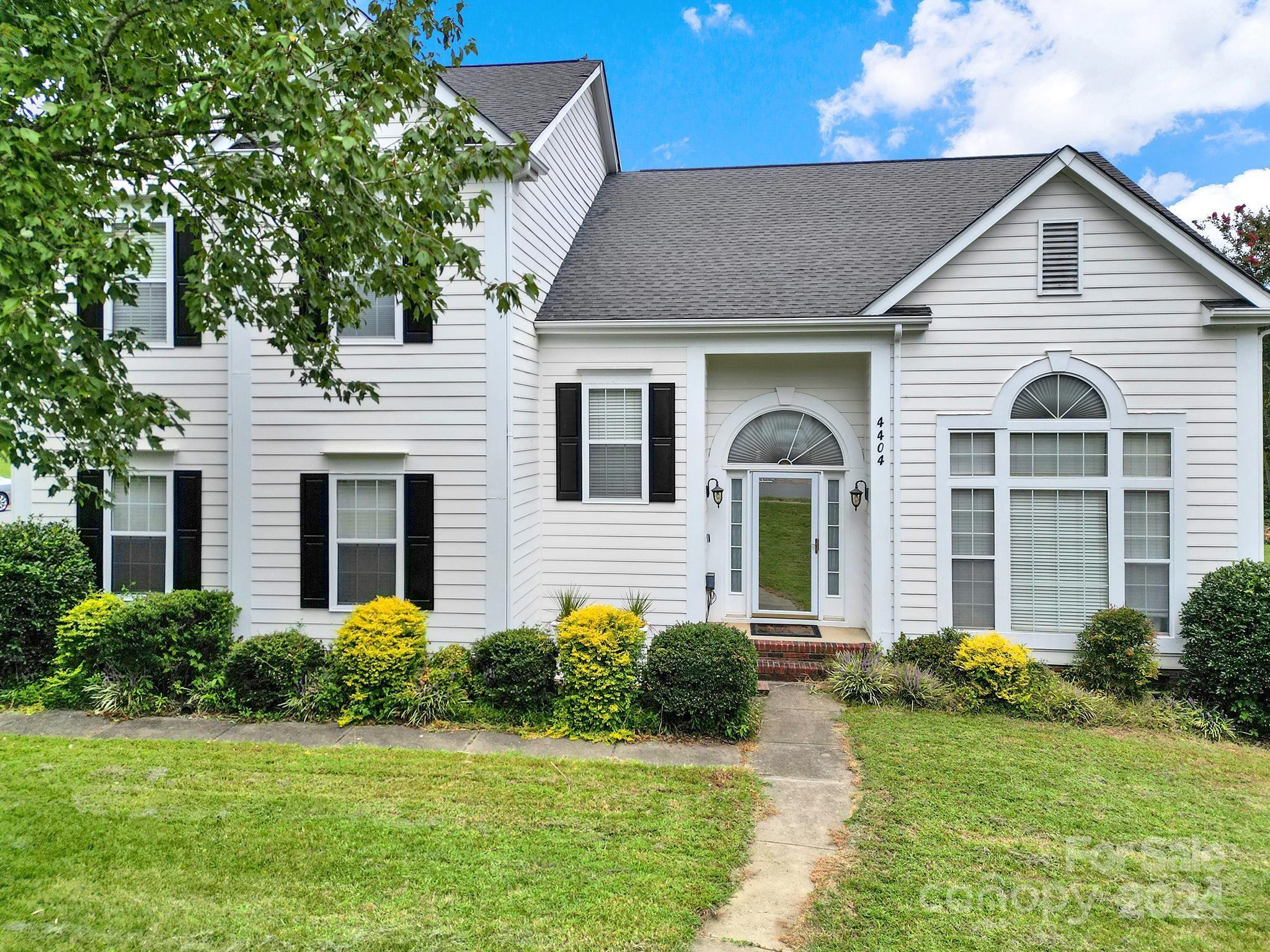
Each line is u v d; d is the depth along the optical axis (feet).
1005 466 33.04
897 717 28.63
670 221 44.24
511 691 27.58
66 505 34.65
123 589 34.12
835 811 20.84
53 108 17.69
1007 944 14.79
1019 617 33.09
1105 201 31.99
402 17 21.21
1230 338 31.24
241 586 33.19
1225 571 29.55
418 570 32.32
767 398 38.09
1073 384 32.63
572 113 41.83
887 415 34.12
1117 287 32.04
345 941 14.37
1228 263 30.55
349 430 32.73
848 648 34.09
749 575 38.52
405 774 22.99
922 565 33.68
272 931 14.66
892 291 33.04
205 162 21.22
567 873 17.10
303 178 21.09
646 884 16.67
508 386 31.96
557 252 39.22
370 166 20.25
